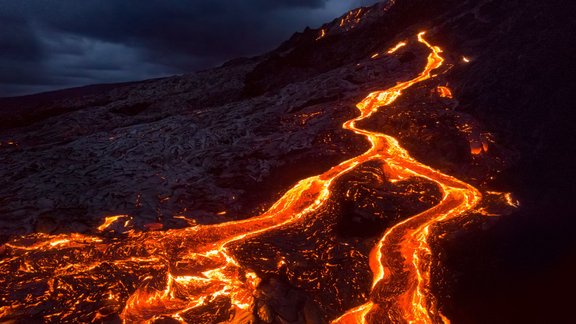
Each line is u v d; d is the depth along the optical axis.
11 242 8.39
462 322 5.68
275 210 9.52
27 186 10.81
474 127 11.27
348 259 7.22
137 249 7.97
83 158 12.87
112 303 6.36
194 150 13.03
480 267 6.76
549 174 9.39
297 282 6.68
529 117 11.25
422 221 8.29
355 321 5.81
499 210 8.34
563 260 6.65
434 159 10.75
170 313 6.03
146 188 10.56
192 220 9.23
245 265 7.09
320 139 12.79
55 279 7.00
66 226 8.91
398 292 6.32
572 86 11.64
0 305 6.36
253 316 5.75
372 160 10.84
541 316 5.65
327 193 9.59
